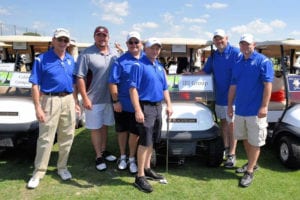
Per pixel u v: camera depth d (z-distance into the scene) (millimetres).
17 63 5270
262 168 4566
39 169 3887
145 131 3680
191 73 4770
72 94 3955
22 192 3666
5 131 4172
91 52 4219
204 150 4453
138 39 4027
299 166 4414
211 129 4219
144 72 3641
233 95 4262
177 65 5078
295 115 4488
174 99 4605
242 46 3859
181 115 4250
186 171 4371
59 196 3582
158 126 3809
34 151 4402
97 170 4352
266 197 3656
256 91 3875
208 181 4055
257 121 3908
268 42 4910
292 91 4719
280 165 4691
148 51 3686
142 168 3801
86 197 3564
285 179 4168
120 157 4508
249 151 4039
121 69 4066
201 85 4621
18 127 4199
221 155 4375
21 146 4387
